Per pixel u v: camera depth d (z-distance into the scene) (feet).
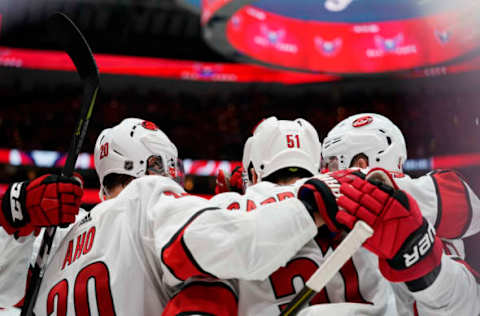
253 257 4.34
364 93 53.78
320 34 32.78
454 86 51.78
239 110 53.16
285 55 32.24
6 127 47.83
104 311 5.09
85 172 44.04
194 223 4.51
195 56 53.26
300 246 4.49
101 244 5.35
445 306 4.68
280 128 5.69
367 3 31.45
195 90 53.57
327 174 4.77
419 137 49.67
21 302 6.77
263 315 4.73
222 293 4.75
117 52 51.80
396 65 31.68
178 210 4.81
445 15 30.40
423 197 5.52
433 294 4.53
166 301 5.29
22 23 48.96
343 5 31.22
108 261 5.22
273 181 5.55
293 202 4.50
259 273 4.44
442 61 31.45
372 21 32.24
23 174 44.60
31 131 48.06
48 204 5.20
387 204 4.11
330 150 6.76
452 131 49.19
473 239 28.63
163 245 4.63
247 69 53.88
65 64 51.03
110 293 5.10
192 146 50.83
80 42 6.50
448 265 4.61
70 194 5.33
